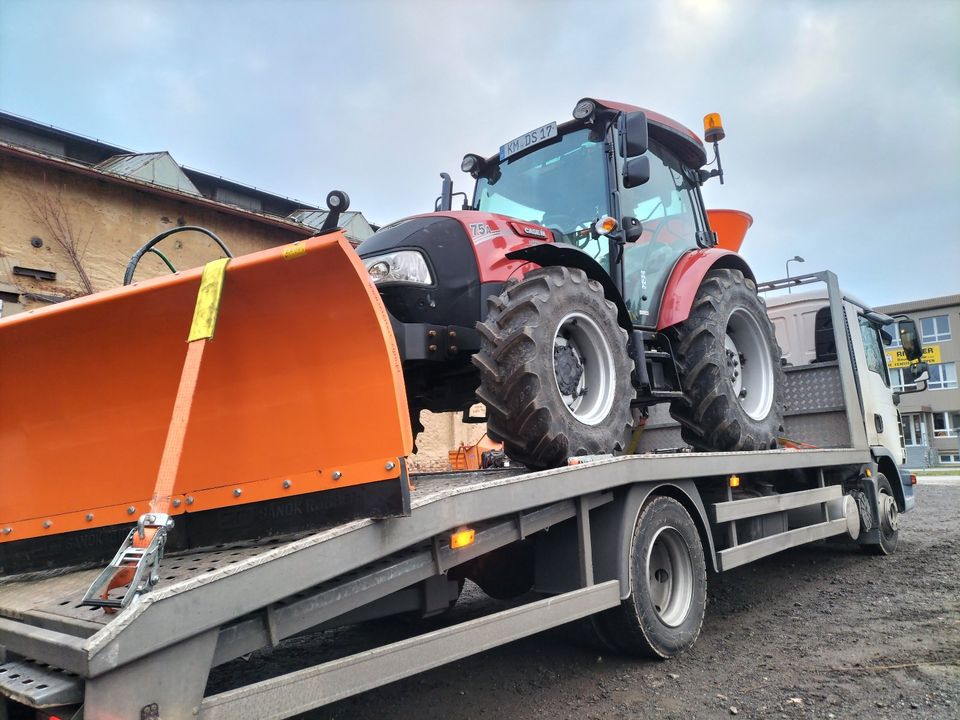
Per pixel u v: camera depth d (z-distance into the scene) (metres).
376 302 2.02
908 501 6.91
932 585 4.93
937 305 35.62
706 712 2.80
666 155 4.93
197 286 2.08
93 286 10.09
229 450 2.26
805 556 6.20
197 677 1.65
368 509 2.04
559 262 3.53
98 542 2.45
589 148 4.35
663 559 3.60
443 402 4.03
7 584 2.41
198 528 2.28
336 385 2.11
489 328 3.08
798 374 6.09
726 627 4.04
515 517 2.72
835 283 5.91
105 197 10.45
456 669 3.40
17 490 2.58
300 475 2.16
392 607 2.59
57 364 2.39
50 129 16.38
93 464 2.47
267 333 2.15
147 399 2.36
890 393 6.96
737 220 5.73
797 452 4.74
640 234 4.10
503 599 3.78
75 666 1.48
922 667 3.24
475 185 4.99
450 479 3.23
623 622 3.27
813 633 3.86
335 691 1.94
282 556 1.82
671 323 4.21
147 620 1.54
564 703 2.94
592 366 3.44
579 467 2.91
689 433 4.43
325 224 2.11
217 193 19.44
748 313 4.70
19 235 9.45
